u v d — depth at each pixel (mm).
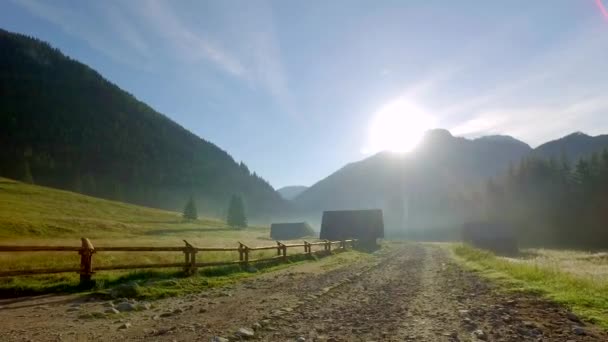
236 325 8539
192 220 101625
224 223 114312
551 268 17062
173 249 15984
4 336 7402
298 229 91562
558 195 87125
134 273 15039
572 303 10211
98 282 13227
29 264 16203
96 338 7414
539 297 11508
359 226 64062
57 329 7984
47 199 84125
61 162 198375
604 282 12562
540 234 86500
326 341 7445
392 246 61562
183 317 9336
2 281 12547
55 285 12406
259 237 84062
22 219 51094
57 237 47188
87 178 163625
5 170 157000
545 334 7715
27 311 9555
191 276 16281
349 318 9398
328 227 65688
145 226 73312
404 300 11984
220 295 12719
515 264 20828
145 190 189000
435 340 7504
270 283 15844
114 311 9711
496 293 12875
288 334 7949
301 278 17656
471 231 64938
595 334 7598
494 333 7891
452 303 11406
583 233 79562
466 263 26844
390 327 8516
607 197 78500
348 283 16062
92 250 13086
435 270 22531
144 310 10180
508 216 94375
